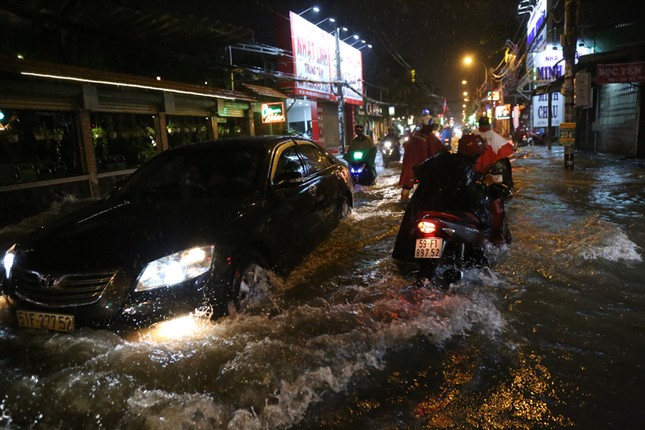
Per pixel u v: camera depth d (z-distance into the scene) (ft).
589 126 68.74
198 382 9.01
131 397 8.50
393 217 23.76
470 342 10.34
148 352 9.89
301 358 9.66
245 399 8.42
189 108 44.37
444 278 13.42
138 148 38.37
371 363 9.58
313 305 12.61
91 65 34.76
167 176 15.39
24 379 9.20
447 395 8.47
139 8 33.42
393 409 8.13
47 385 8.96
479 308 11.85
